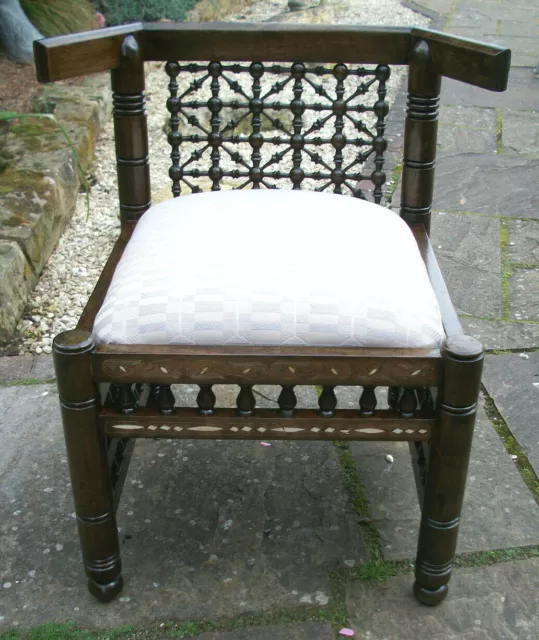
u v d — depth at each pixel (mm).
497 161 3260
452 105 3953
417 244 1364
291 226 1232
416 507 1465
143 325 1065
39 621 1240
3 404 1775
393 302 1083
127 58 1380
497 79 1199
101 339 1081
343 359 1041
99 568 1225
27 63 3727
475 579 1307
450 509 1150
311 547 1373
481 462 1588
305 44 1435
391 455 1606
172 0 4570
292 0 5824
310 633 1208
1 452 1621
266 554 1359
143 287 1104
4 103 3260
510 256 2484
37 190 2447
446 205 2852
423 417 1099
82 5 4246
